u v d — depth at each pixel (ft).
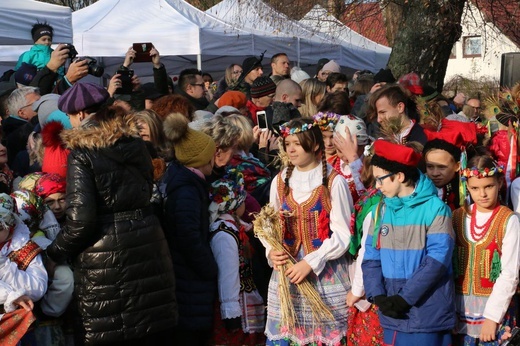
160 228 13.69
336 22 41.81
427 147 14.30
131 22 37.01
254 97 22.97
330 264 14.15
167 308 13.50
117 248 13.04
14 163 18.44
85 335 13.12
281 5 41.70
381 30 60.29
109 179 13.01
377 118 17.33
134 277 13.14
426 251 12.73
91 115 14.11
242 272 15.34
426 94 23.90
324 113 16.15
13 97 20.59
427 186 12.89
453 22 35.68
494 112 15.83
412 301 12.47
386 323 13.00
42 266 13.24
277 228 14.12
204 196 14.89
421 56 35.96
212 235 15.14
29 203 13.80
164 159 15.87
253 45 39.01
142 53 23.65
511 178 14.75
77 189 12.87
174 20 36.94
